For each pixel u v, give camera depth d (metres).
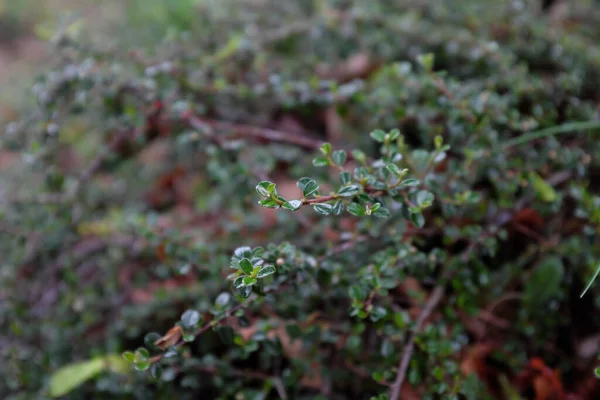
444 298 0.66
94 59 0.74
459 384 0.61
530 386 0.66
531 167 0.68
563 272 0.67
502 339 0.68
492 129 0.70
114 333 0.71
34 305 0.74
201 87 0.75
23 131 0.74
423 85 0.71
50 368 0.71
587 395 0.66
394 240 0.64
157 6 1.17
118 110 0.76
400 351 0.63
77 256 0.76
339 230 0.69
